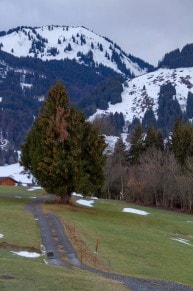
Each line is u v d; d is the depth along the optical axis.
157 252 44.47
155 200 115.19
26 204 65.00
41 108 68.25
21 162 72.69
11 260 30.83
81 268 33.81
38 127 66.88
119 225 57.84
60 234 44.38
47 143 64.31
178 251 46.69
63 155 64.38
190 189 101.88
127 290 27.69
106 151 138.75
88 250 40.31
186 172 107.50
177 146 122.88
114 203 86.75
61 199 68.31
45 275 27.19
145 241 49.00
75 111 67.38
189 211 101.31
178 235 59.78
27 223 47.91
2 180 163.62
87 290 25.16
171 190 108.62
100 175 67.69
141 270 36.81
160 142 134.75
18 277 25.89
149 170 112.38
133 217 67.75
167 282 33.19
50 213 57.16
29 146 69.81
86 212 64.38
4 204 63.22
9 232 41.91
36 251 36.78
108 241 45.66
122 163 133.75
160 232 58.66
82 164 65.12
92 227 51.59
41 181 66.00
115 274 33.53
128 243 46.34
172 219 75.50
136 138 134.88
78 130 65.69
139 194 116.50
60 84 67.88
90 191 67.69
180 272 38.25
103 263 37.09
